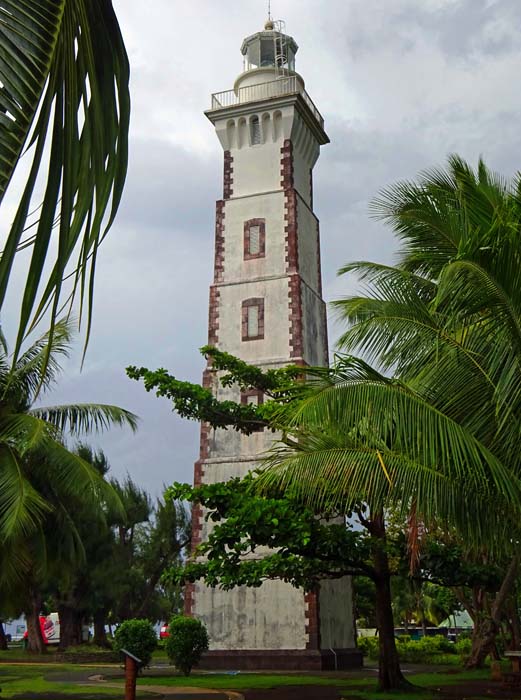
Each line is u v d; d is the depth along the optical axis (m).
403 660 35.31
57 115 3.03
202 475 31.41
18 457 20.67
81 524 39.97
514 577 18.94
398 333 10.84
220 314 33.84
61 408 22.89
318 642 27.78
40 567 21.48
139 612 44.78
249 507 16.19
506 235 9.33
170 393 22.17
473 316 10.69
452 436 9.68
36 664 32.69
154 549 46.12
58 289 2.82
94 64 3.30
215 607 29.19
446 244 12.52
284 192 34.91
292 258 33.75
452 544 18.88
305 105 36.34
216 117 36.78
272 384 22.97
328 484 10.22
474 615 31.12
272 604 28.58
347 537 17.31
